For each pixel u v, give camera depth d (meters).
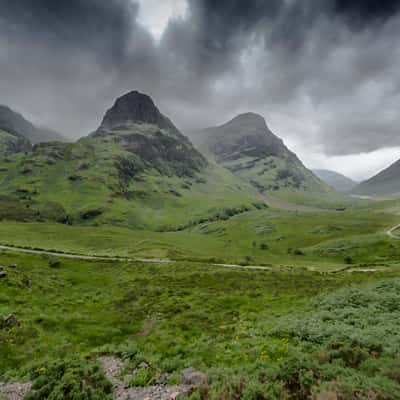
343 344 12.45
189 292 34.28
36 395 9.78
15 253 62.75
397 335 13.71
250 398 8.05
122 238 136.00
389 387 8.02
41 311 24.80
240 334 17.95
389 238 113.38
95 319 24.84
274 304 27.20
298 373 9.13
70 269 57.84
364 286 28.58
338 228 164.00
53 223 192.62
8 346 15.96
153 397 9.78
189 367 12.48
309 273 48.12
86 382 10.52
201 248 138.12
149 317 25.31
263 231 186.00
